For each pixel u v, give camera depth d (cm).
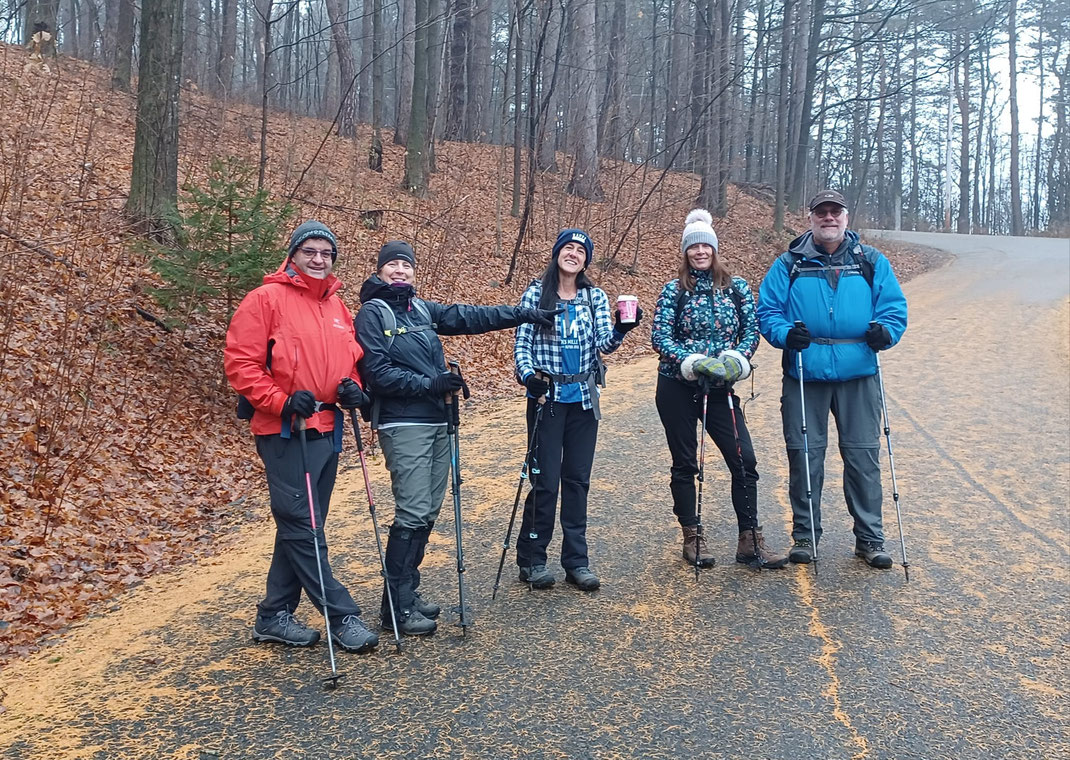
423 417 389
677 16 2567
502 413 859
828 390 478
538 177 1798
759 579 456
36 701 334
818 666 358
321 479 379
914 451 701
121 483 584
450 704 327
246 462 688
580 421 445
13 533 483
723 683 344
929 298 1656
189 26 2484
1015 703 330
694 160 2141
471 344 1096
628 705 326
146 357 759
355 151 1691
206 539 538
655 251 1756
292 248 371
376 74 1839
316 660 366
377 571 467
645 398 908
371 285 402
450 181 1903
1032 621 404
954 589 441
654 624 400
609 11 2914
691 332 475
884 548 503
